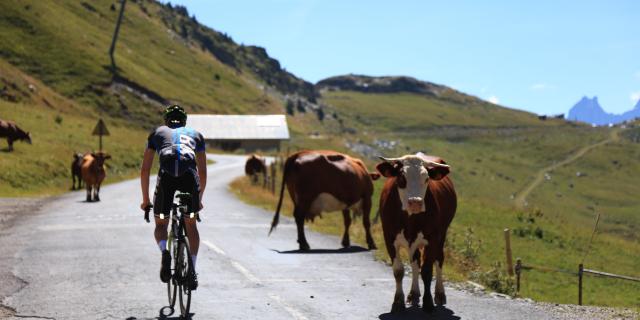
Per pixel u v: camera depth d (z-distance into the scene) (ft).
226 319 26.30
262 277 35.70
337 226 63.67
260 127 424.87
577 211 490.49
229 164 223.71
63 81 362.53
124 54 493.77
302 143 474.08
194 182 25.34
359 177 49.57
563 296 65.41
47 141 155.74
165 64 570.87
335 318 27.07
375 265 40.98
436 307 29.86
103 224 59.82
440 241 30.86
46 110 254.68
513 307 30.45
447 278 37.52
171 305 27.55
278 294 31.37
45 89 314.55
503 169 647.97
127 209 75.66
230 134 414.41
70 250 43.70
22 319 26.00
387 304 30.01
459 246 59.98
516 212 110.63
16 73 288.71
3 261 39.06
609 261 87.04
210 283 33.68
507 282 38.45
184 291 26.35
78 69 380.99
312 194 48.24
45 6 456.86
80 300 29.22
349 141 644.27
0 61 289.12
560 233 99.55
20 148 134.62
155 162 181.57
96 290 31.32
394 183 29.04
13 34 383.04
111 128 250.98
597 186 589.73
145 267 37.52
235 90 627.87
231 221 65.00
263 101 637.30
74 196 97.25
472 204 115.55
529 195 525.75
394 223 28.45
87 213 70.38
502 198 499.51
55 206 79.15
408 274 38.09
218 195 102.47
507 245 47.21
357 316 27.53
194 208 25.09
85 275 35.01
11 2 410.11
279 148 422.00
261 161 137.69
